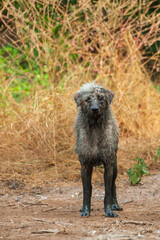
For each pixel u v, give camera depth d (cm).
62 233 680
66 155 1283
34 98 1480
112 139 841
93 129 834
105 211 841
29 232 691
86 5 1592
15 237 661
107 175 848
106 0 1612
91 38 1695
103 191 1090
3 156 1271
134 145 1412
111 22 1655
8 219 795
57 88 1463
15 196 1066
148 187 1100
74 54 1644
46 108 1400
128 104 1573
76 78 1548
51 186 1127
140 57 1686
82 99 816
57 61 1552
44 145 1305
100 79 1568
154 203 957
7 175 1188
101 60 1590
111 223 750
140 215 834
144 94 1653
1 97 1496
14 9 1555
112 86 1602
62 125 1349
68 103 1411
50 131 1320
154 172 1236
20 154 1282
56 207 942
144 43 1625
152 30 1641
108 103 830
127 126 1538
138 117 1556
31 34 1573
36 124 1350
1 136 1345
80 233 680
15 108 1459
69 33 1698
